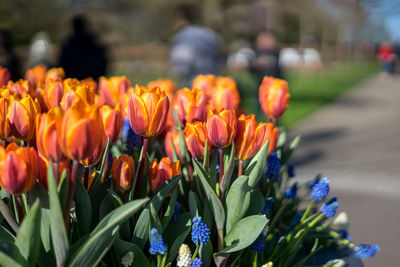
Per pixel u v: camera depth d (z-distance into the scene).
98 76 6.18
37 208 0.82
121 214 0.86
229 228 1.12
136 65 26.06
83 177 1.12
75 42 6.02
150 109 1.00
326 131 8.64
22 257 0.85
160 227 1.05
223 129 1.04
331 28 35.91
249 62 5.69
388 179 5.37
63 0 21.41
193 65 4.04
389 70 26.06
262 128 1.10
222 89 1.46
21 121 0.98
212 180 1.15
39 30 19.80
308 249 1.58
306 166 6.00
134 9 34.19
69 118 0.81
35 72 1.82
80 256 0.87
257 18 5.44
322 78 24.06
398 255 3.45
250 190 1.16
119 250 1.01
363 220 4.13
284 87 1.47
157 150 1.49
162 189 1.03
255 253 1.22
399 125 9.36
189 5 4.13
